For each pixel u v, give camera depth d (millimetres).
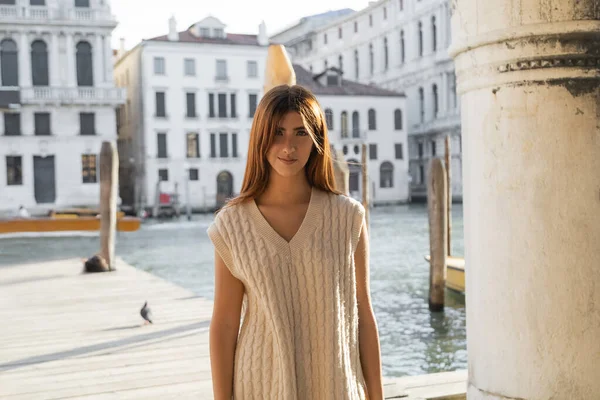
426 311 10695
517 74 2689
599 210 2648
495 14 2703
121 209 46500
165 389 4410
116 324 6699
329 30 67125
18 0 38875
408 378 4309
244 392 1778
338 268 1786
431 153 54562
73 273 10719
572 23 2574
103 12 40406
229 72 47094
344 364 1765
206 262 19078
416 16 54594
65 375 4824
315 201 1827
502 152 2750
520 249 2725
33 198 39750
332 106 50312
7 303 8023
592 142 2641
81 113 40781
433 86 53812
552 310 2682
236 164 47219
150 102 45375
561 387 2691
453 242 23312
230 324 1857
